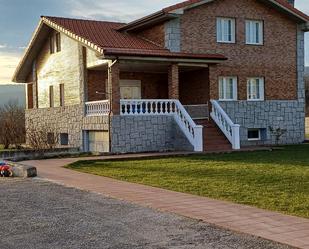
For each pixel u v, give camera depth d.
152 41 27.25
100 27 29.03
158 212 10.02
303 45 30.77
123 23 30.69
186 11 26.50
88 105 27.11
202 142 23.91
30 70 35.78
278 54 29.83
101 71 28.28
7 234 8.47
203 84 27.50
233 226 8.73
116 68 23.91
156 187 13.33
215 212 9.93
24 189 13.45
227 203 10.83
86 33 26.66
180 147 24.50
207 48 27.22
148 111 25.14
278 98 29.84
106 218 9.54
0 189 13.52
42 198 11.93
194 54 25.64
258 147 26.30
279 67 29.88
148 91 30.00
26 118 35.41
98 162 20.09
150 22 26.48
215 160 19.78
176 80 25.16
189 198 11.54
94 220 9.39
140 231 8.49
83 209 10.47
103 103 25.05
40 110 33.22
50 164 19.88
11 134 35.56
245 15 28.59
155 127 24.58
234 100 28.20
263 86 29.36
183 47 26.44
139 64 25.53
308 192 11.93
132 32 28.80
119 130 23.84
